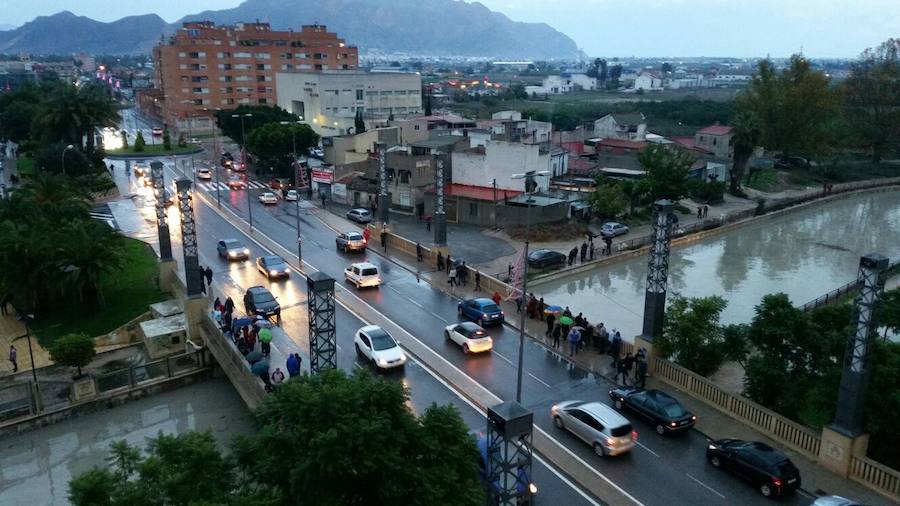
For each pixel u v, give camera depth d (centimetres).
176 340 3791
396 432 1516
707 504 2159
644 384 3017
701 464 2395
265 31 16525
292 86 12888
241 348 3309
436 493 1438
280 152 8525
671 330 3064
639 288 5003
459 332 3469
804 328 2688
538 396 2938
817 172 10544
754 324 2805
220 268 4978
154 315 4138
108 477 1528
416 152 7931
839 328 2764
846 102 11262
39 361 3719
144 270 4947
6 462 2852
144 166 9762
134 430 3089
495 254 5509
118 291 4584
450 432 1600
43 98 11000
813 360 2686
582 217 6688
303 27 16850
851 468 2277
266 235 6022
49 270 4072
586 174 8638
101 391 3269
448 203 6775
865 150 12031
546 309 3853
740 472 2275
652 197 7056
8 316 4397
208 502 1348
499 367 3244
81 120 8494
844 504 1942
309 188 8156
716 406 2797
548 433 2611
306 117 12562
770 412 2562
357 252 5434
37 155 7894
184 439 1602
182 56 14475
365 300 4238
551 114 14588
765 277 5322
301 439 1491
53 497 2617
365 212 6619
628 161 8731
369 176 7544
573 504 2169
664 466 2378
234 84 15200
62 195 5375
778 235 6912
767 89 10269
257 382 2830
